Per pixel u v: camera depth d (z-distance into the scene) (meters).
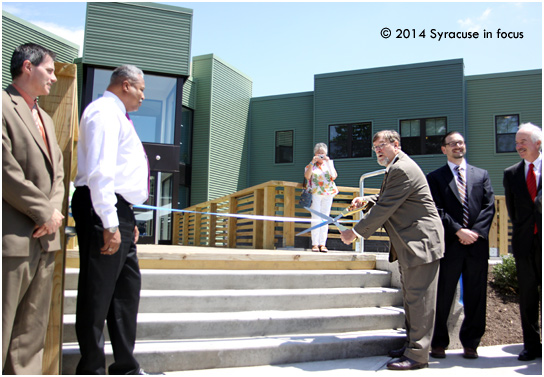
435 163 14.59
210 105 15.87
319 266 4.55
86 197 2.55
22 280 2.22
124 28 12.92
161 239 12.41
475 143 14.73
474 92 14.94
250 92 17.91
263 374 3.00
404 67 15.25
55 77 2.52
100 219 2.50
